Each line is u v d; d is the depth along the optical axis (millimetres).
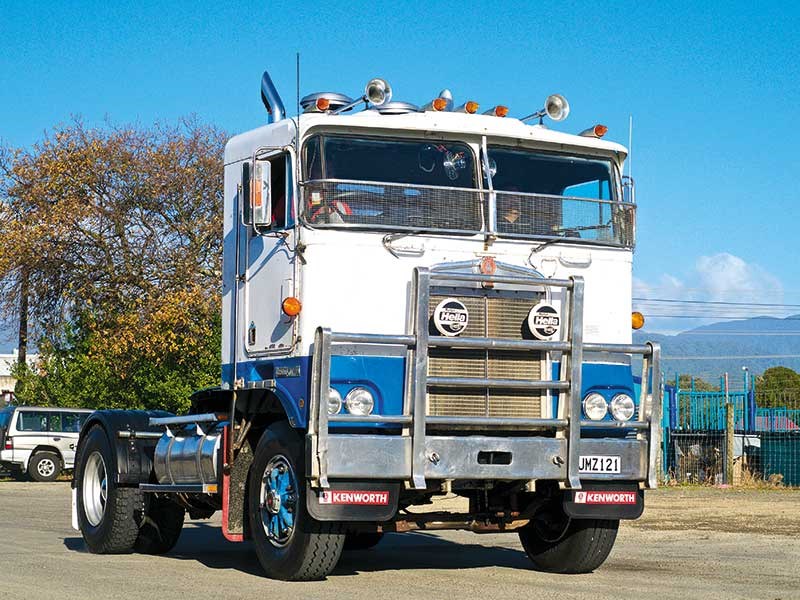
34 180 36844
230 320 10984
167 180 36656
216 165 37344
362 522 9953
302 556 9656
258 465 10164
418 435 9398
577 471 9852
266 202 9820
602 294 10492
